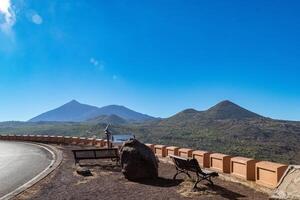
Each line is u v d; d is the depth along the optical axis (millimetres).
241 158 14648
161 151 23969
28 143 54344
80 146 43094
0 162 28891
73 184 16703
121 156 17516
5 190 16188
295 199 10055
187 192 13453
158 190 14352
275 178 12172
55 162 26141
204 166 17531
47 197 14062
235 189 13523
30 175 20656
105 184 16359
